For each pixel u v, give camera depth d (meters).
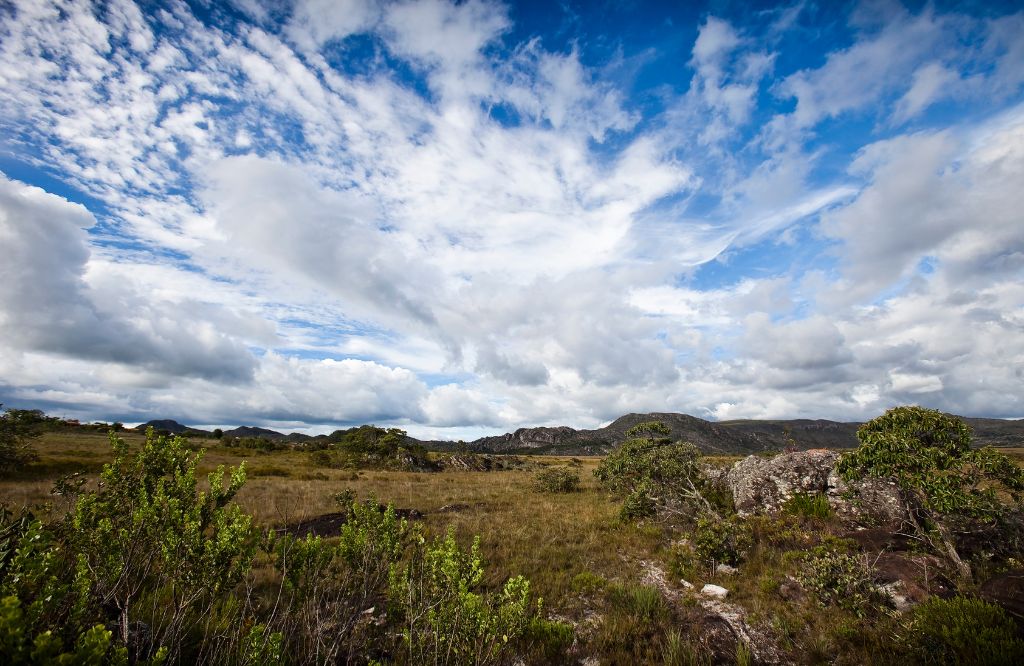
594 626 6.69
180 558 3.94
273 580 7.24
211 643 4.36
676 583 8.71
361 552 5.36
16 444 22.80
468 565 5.18
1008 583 6.25
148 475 4.44
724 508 13.75
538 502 17.78
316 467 43.12
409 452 49.66
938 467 7.97
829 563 7.51
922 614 6.00
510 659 5.58
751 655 6.03
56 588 3.09
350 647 4.87
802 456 13.10
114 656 2.82
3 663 2.42
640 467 17.12
